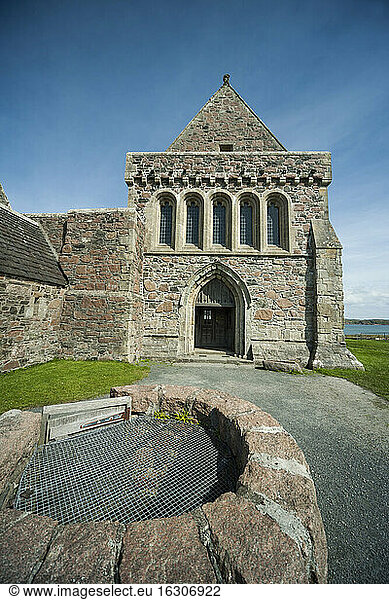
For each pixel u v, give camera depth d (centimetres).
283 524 154
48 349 878
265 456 223
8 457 228
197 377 776
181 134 1279
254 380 764
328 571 203
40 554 133
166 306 1118
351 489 299
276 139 1272
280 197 1168
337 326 1041
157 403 400
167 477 262
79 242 984
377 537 236
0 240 771
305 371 916
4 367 698
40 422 300
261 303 1112
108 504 224
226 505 168
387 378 812
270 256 1127
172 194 1173
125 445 318
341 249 1087
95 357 921
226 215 1182
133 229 976
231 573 128
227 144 1264
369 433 438
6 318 706
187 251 1144
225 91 1328
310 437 420
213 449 312
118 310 935
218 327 1357
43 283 848
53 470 267
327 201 1145
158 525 152
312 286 1109
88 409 355
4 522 150
